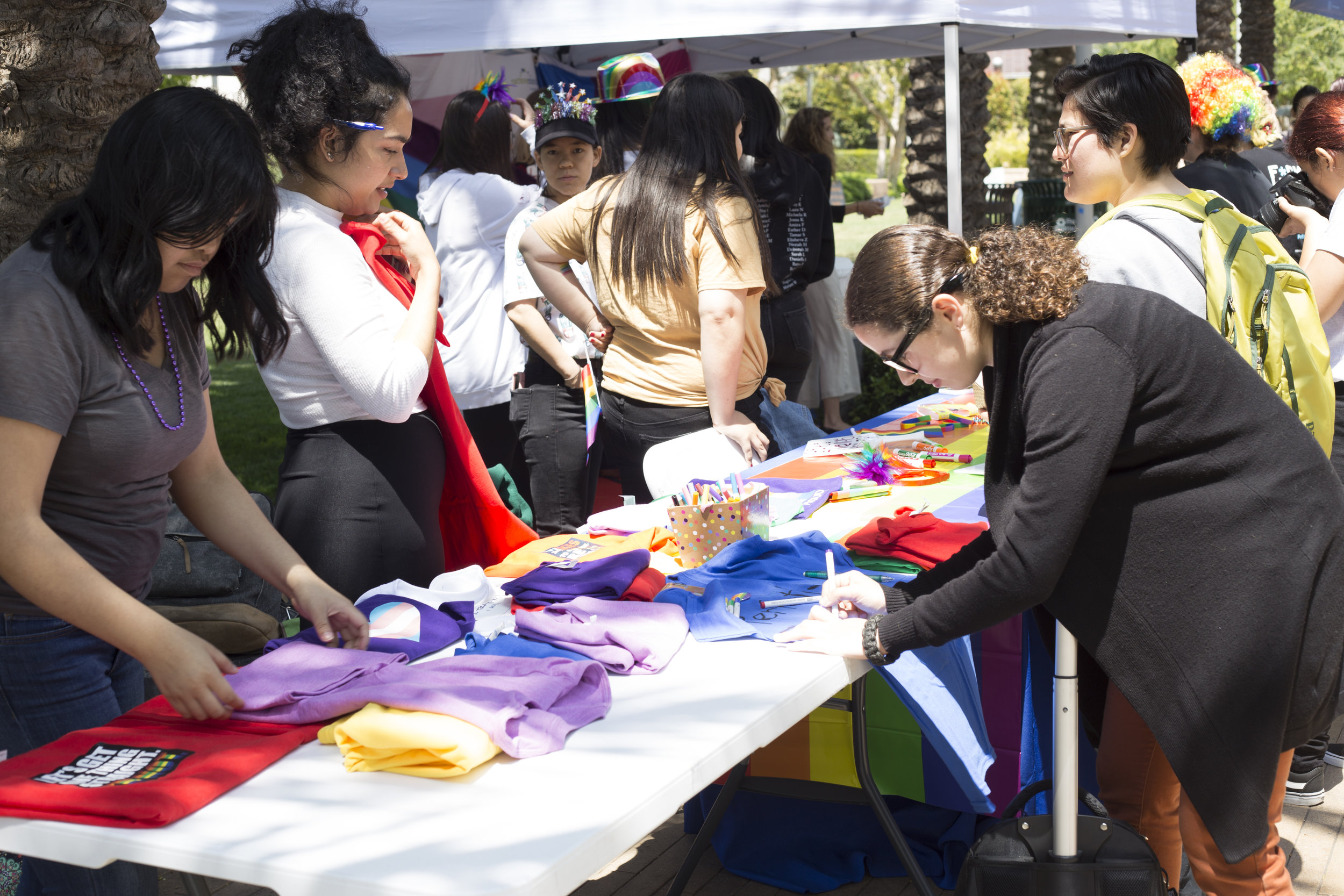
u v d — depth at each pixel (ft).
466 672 5.41
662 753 4.80
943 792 8.19
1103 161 8.36
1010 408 5.80
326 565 7.92
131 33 10.00
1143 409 5.56
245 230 6.13
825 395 23.86
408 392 7.45
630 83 13.21
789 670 5.74
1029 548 5.45
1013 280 5.53
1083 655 7.07
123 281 5.30
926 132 30.40
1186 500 5.66
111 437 5.68
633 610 6.45
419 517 8.09
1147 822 7.01
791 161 17.30
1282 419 5.77
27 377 5.19
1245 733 5.67
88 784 4.56
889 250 5.99
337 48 7.24
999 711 8.04
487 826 4.21
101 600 5.18
